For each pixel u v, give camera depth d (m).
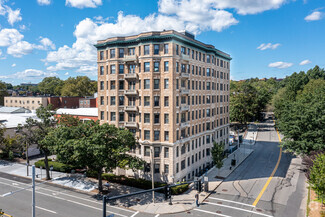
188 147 42.28
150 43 37.38
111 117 42.47
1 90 111.00
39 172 42.97
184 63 40.44
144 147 38.56
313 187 27.14
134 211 28.31
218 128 55.44
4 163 48.78
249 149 64.44
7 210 27.89
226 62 60.38
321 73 128.12
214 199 32.22
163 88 37.38
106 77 42.78
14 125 59.19
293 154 57.09
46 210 28.02
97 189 35.06
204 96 48.47
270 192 34.62
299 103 46.12
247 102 87.38
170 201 30.08
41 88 156.50
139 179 36.78
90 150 29.30
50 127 39.84
